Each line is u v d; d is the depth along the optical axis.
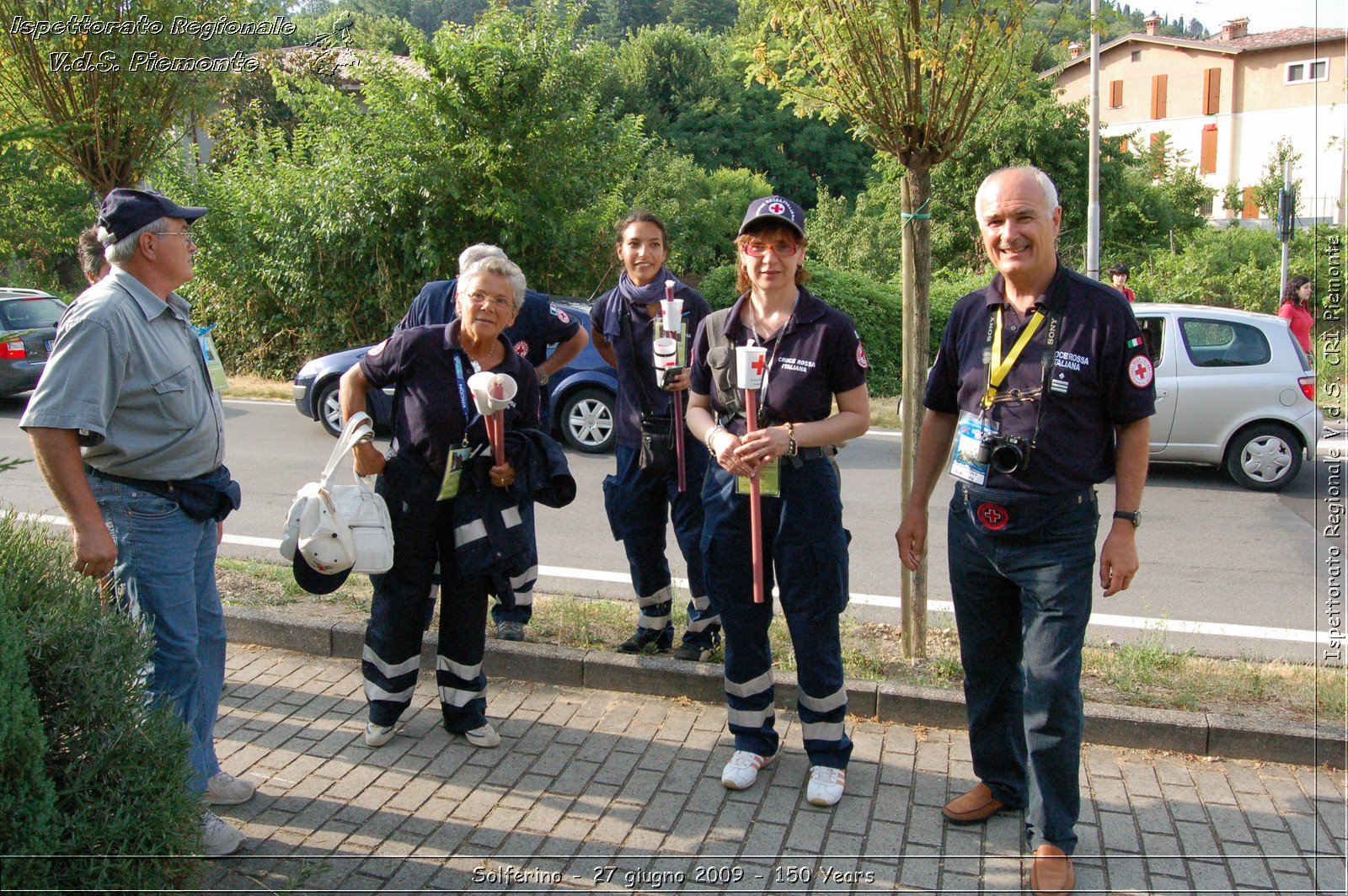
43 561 2.85
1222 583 6.59
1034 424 3.07
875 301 16.05
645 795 3.64
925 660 4.59
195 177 16.41
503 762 3.86
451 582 3.91
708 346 3.74
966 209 27.61
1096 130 18.75
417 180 15.06
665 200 27.36
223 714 4.21
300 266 15.66
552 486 4.00
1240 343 9.34
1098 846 3.33
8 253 13.66
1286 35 41.41
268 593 5.32
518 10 16.42
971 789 3.69
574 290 16.64
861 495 8.85
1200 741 3.93
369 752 3.92
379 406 10.89
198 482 3.29
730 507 3.62
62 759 2.59
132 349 3.08
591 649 4.64
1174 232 29.31
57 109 6.15
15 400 13.54
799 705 3.71
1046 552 3.10
